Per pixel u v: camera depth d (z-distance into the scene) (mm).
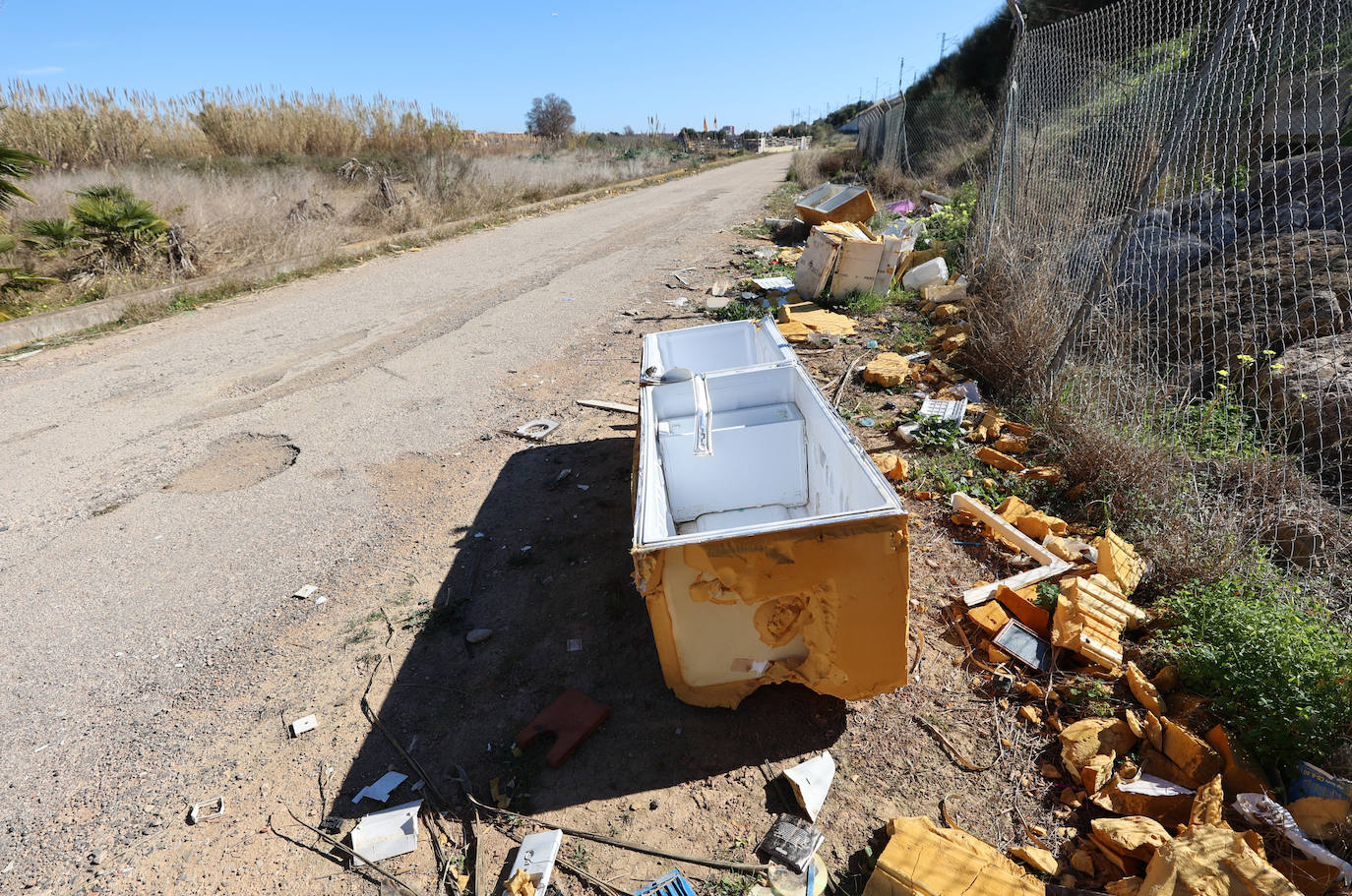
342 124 23516
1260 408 4461
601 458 5633
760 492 4355
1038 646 3348
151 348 8938
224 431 6500
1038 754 2898
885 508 2725
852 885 2502
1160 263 5961
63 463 6066
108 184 13922
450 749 3166
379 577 4398
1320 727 2529
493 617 3975
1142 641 3334
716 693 3139
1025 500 4543
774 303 9062
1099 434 4516
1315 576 3379
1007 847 2555
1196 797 2496
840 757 2969
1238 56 5125
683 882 2533
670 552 2670
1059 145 7316
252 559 4660
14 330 9258
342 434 6348
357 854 2732
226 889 2652
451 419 6527
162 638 3994
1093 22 6602
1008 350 6055
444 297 10672
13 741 3379
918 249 10422
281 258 12906
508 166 22578
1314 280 4758
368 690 3531
